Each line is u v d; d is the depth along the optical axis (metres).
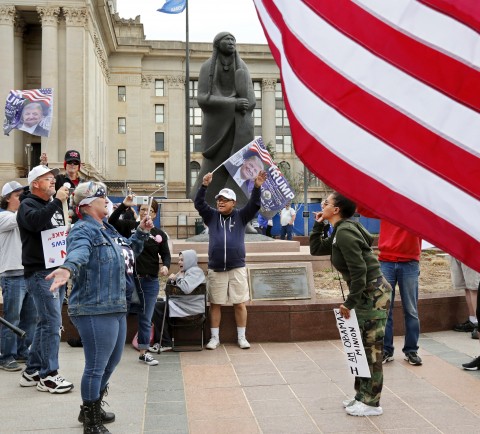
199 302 7.09
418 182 2.90
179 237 25.22
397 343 7.41
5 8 40.53
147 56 60.53
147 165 60.19
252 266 8.11
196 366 6.36
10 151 40.38
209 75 11.16
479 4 2.85
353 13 3.16
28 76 45.22
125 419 4.65
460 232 2.79
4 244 6.21
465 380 5.70
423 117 2.92
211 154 11.09
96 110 47.44
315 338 7.60
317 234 5.19
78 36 40.81
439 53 2.90
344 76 3.12
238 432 4.35
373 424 4.49
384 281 4.68
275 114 63.38
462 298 8.34
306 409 4.86
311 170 3.14
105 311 4.06
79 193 4.20
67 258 3.81
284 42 3.38
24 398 5.21
